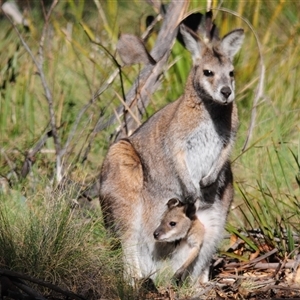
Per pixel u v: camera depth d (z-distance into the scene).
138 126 17.22
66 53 22.50
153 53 17.94
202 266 14.92
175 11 17.91
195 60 15.52
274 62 21.20
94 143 19.25
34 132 19.83
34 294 11.85
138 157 15.54
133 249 14.91
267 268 15.09
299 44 21.70
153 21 18.47
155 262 15.11
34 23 23.20
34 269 13.23
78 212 15.02
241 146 18.98
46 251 13.47
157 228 14.56
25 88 20.58
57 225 13.82
